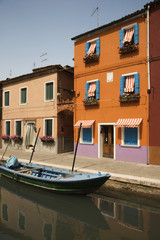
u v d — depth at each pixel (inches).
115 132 462.9
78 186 285.6
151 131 408.2
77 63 549.6
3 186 389.7
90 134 517.7
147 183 282.5
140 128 422.3
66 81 644.1
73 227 219.9
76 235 201.9
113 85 472.7
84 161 455.8
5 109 772.6
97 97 497.7
